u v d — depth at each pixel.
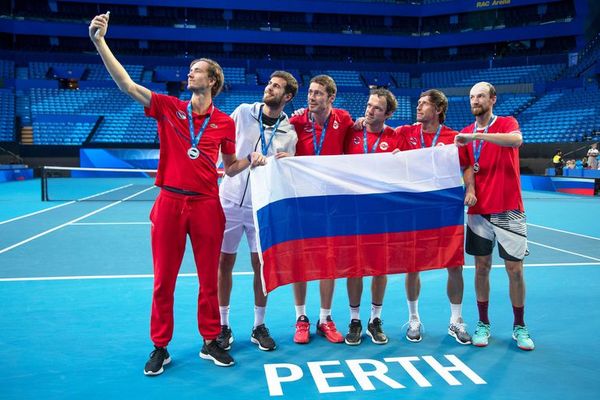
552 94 29.48
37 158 25.97
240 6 33.75
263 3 33.97
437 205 4.11
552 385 3.31
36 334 4.15
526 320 4.59
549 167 24.22
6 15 32.91
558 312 4.81
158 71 32.78
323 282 4.15
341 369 3.55
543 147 24.47
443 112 4.23
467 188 4.01
